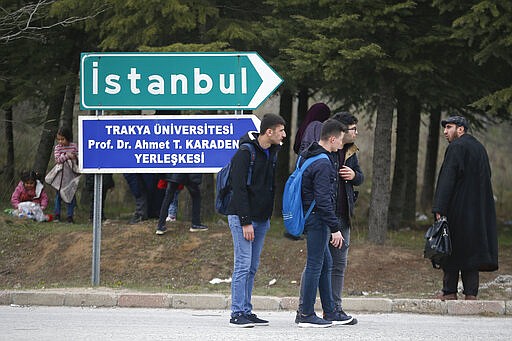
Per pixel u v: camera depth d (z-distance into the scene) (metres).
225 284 26.83
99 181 25.84
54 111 44.19
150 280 27.22
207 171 25.67
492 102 30.52
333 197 18.34
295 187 18.06
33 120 45.62
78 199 47.88
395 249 30.48
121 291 24.67
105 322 19.36
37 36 40.78
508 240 41.09
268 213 18.69
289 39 32.88
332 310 19.06
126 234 29.94
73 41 42.53
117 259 28.41
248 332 17.73
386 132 33.72
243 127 25.62
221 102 25.56
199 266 27.97
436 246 22.00
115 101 25.56
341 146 18.53
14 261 29.19
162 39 37.00
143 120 25.67
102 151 25.72
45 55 41.75
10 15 37.44
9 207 40.50
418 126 49.00
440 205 22.20
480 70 33.62
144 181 32.12
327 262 18.83
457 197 22.34
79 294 23.45
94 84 25.58
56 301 23.44
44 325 18.70
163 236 29.77
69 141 34.91
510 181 70.31
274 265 28.41
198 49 32.88
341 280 19.44
